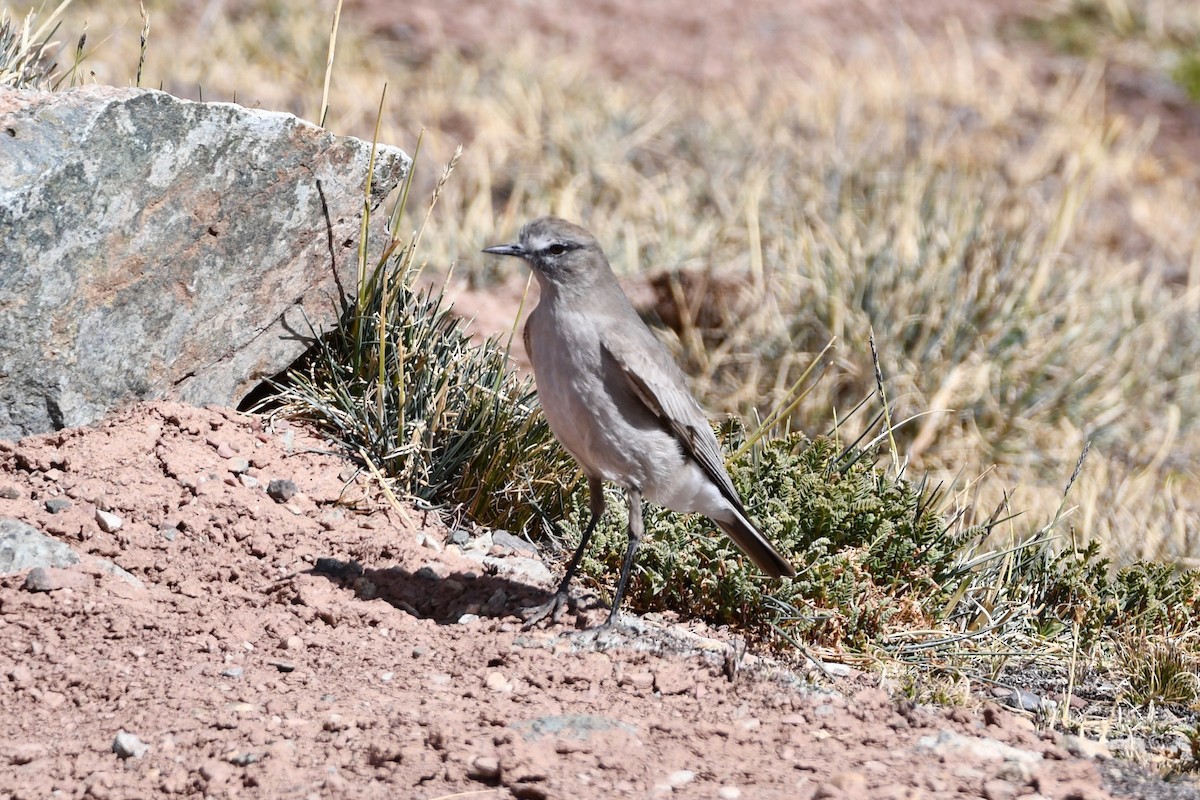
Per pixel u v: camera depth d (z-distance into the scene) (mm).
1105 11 32750
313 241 11273
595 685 8648
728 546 10461
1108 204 23875
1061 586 11203
